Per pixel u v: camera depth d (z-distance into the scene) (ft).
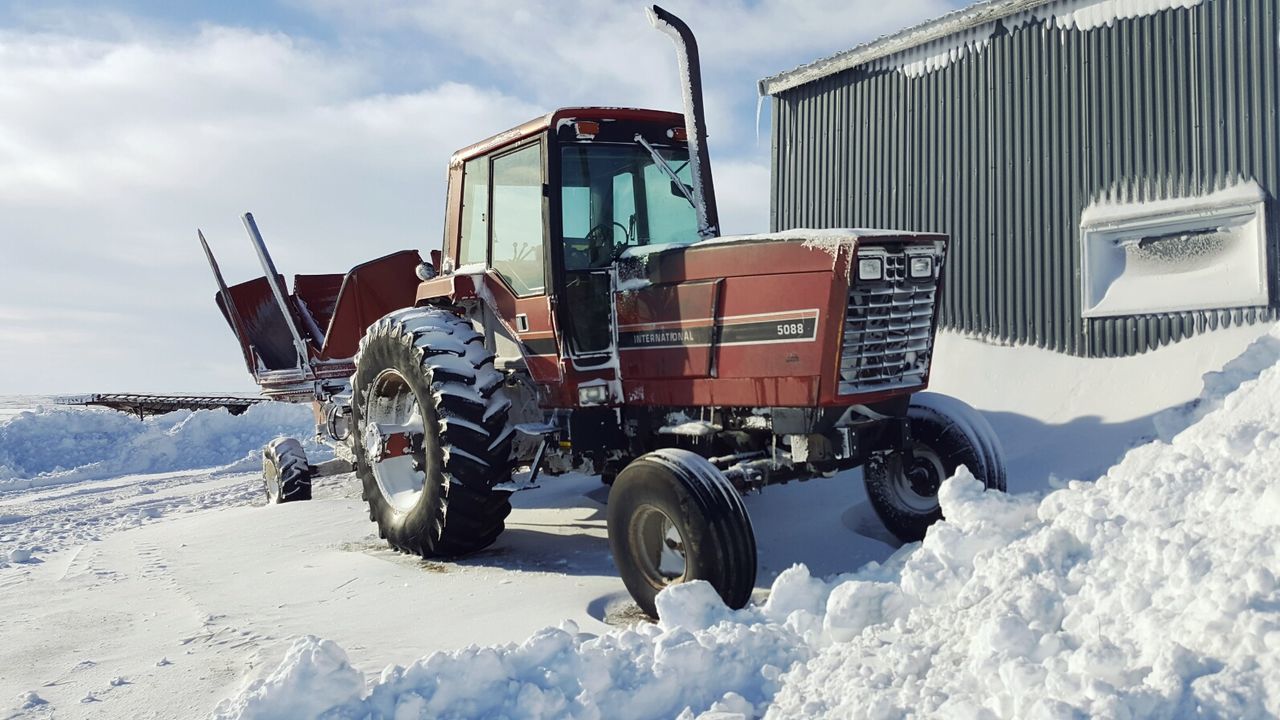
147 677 10.79
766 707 8.44
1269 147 20.08
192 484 37.68
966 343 25.70
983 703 7.15
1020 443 22.16
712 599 11.07
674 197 17.03
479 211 17.90
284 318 27.68
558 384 16.15
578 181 16.17
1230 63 20.71
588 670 8.69
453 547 16.65
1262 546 7.73
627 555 13.19
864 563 15.93
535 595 13.88
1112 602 8.13
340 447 24.06
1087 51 23.20
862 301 13.20
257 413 52.65
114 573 17.54
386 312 23.75
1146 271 22.25
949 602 9.87
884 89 28.14
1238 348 20.34
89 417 51.13
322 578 15.78
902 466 16.89
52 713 9.80
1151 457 12.44
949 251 26.32
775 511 19.71
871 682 8.15
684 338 14.75
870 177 28.58
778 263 13.53
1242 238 20.56
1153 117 21.98
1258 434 10.47
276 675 8.46
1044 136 24.07
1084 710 6.37
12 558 20.42
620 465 16.80
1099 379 22.58
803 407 13.41
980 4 24.91
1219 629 7.02
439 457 16.16
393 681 8.37
